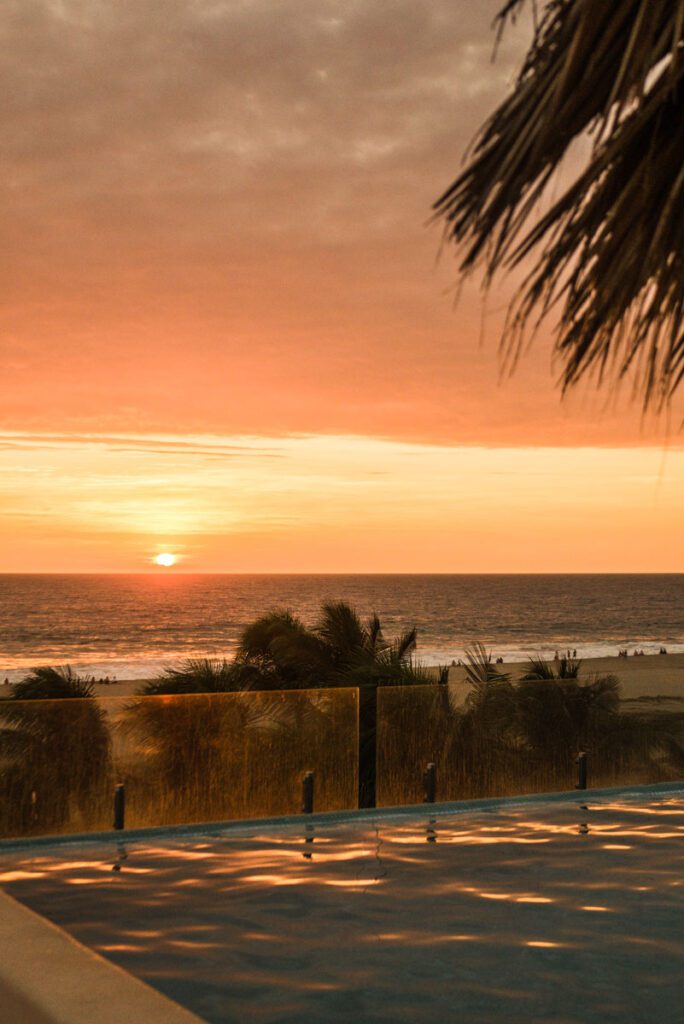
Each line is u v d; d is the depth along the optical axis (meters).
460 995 5.30
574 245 1.88
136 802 10.07
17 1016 3.64
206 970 5.66
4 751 9.66
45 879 7.69
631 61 1.66
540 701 11.90
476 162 1.90
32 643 96.44
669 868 8.02
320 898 7.15
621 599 174.75
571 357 1.95
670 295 1.98
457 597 176.12
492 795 11.57
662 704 12.38
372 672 12.97
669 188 1.89
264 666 14.41
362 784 11.76
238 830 9.59
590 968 5.74
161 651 90.25
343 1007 5.13
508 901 7.08
